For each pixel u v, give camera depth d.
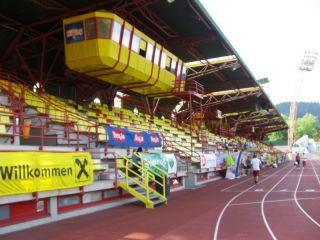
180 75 33.75
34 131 19.86
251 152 59.19
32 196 13.25
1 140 16.02
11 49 26.84
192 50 33.75
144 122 36.09
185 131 43.06
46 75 29.77
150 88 30.94
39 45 29.12
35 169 13.33
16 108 18.47
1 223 12.30
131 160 19.84
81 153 15.86
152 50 28.22
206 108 51.25
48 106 22.19
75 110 26.45
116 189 18.66
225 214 15.94
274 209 16.97
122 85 29.70
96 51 22.94
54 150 15.90
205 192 25.66
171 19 27.56
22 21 25.44
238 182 34.00
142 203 19.48
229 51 34.44
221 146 48.78
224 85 47.62
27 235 12.00
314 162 89.81
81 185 15.60
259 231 12.23
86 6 24.19
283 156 101.19
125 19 26.25
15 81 26.88
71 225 13.64
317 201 19.34
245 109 67.06
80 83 32.94
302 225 13.10
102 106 33.41
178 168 27.73
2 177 12.03
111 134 20.64
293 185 29.33
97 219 14.91
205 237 11.53
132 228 13.08
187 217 15.30
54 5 23.66
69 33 23.66
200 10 25.88
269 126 104.19
